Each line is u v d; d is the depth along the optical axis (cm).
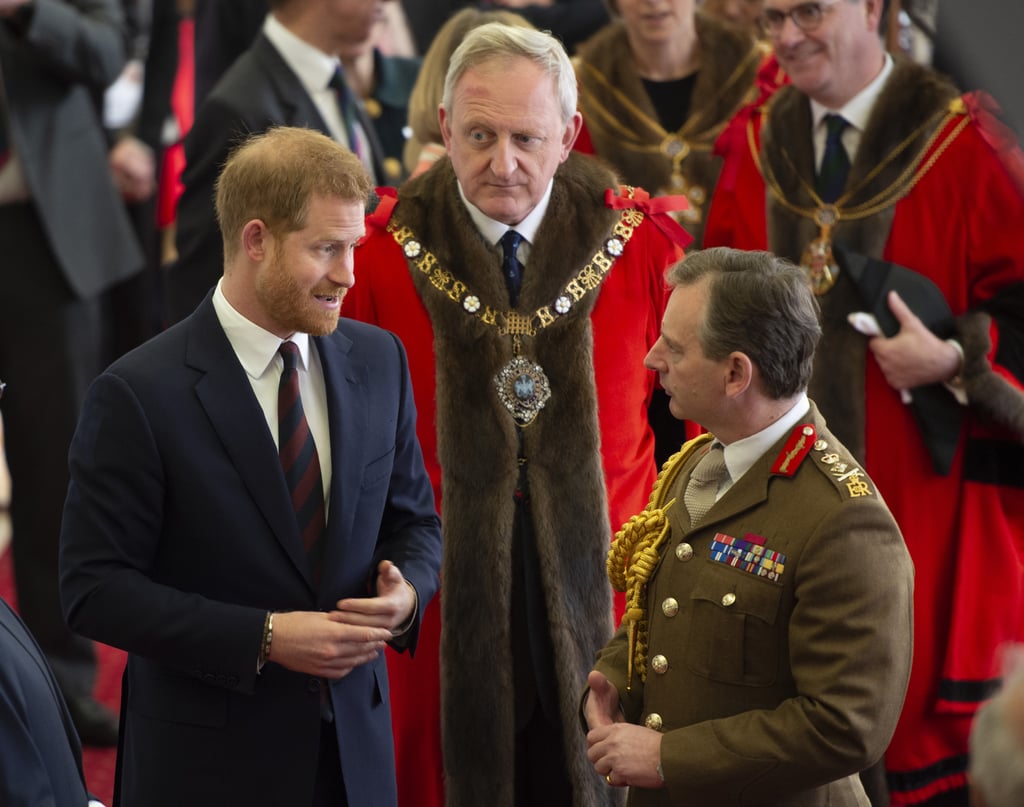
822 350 1085
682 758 656
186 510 719
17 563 1430
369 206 986
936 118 1074
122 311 1877
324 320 718
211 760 726
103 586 698
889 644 632
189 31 1819
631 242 966
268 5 1666
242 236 709
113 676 1534
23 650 638
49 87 1426
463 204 947
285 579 732
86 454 714
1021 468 1105
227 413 726
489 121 857
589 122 1389
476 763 918
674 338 681
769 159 1138
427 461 947
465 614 916
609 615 932
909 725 1082
